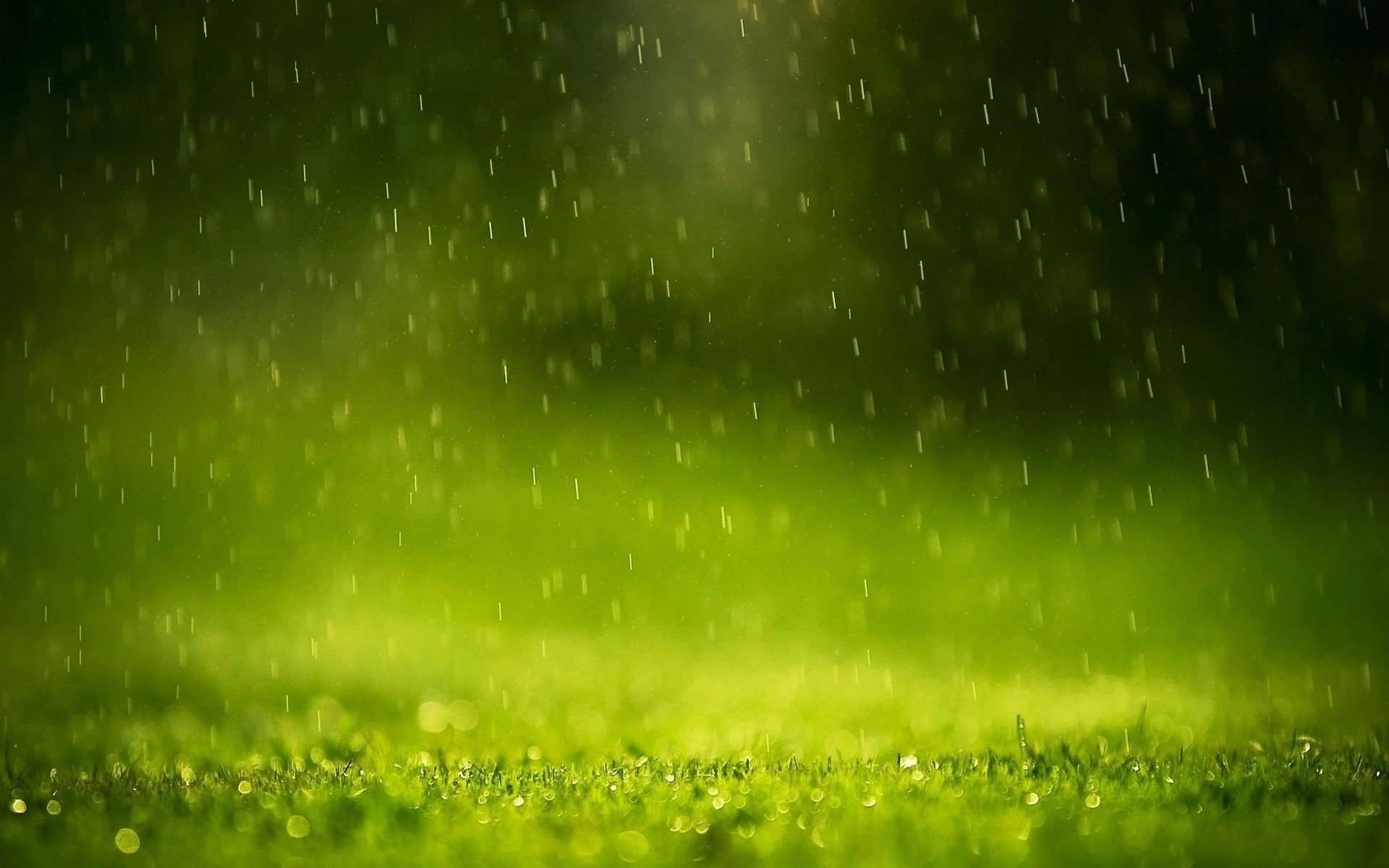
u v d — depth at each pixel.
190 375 54.88
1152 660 30.78
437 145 66.75
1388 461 50.50
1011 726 20.48
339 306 60.53
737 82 68.19
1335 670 28.81
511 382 56.16
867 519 45.12
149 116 63.94
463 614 34.69
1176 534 43.62
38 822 12.70
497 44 68.56
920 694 26.00
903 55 66.88
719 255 64.12
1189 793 13.38
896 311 61.66
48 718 22.59
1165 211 63.09
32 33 63.03
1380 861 11.29
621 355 59.09
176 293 59.44
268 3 66.81
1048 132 64.56
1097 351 60.41
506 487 46.44
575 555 40.62
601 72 70.50
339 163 65.44
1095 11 64.81
